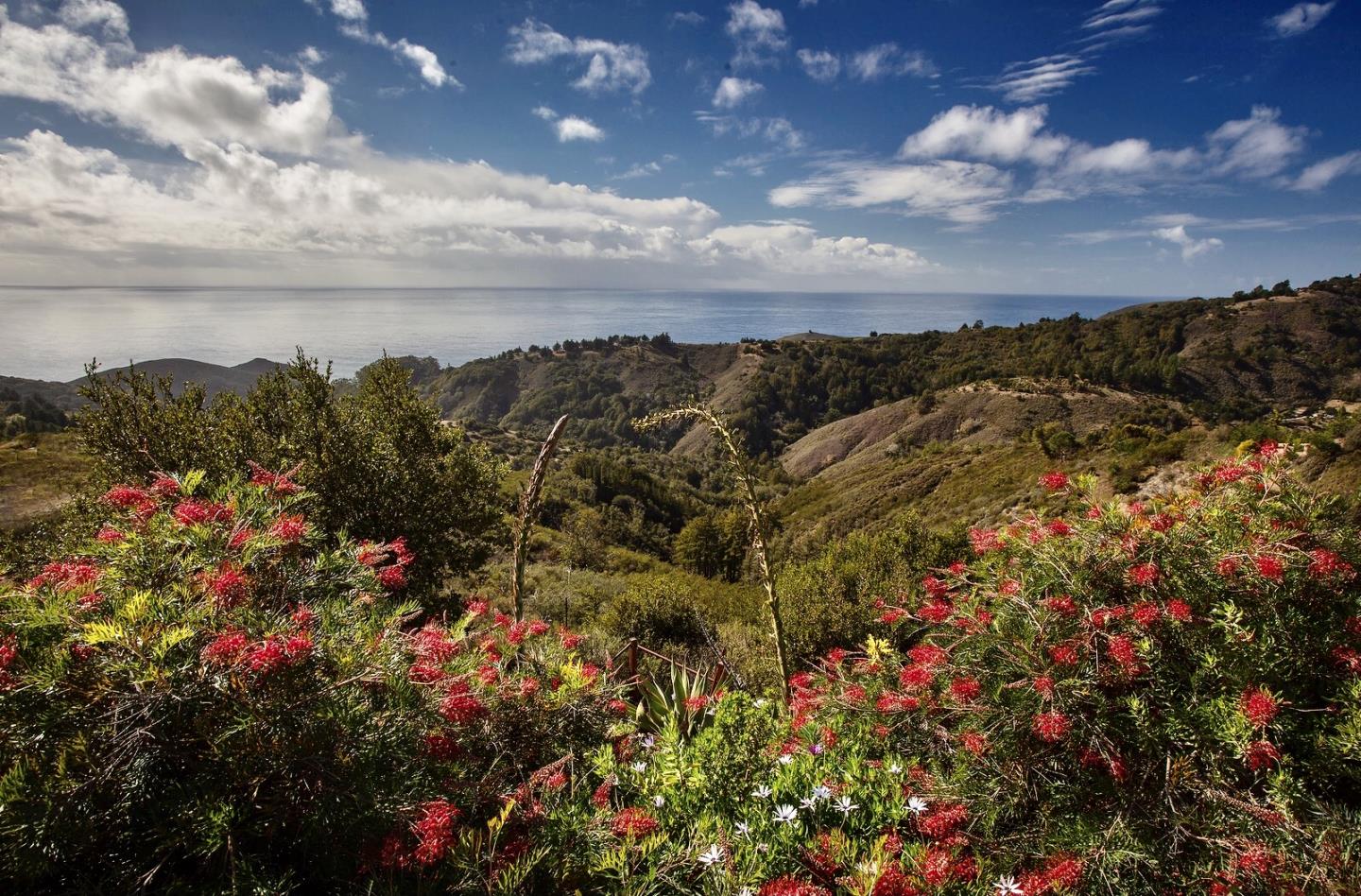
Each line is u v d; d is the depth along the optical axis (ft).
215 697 5.62
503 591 48.29
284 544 7.39
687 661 26.91
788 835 6.40
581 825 6.72
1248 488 9.55
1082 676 7.18
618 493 253.85
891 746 8.46
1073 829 6.42
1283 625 7.47
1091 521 8.85
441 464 38.50
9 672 5.37
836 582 39.45
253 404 35.32
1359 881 5.20
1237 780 6.51
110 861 5.10
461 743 7.38
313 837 5.71
